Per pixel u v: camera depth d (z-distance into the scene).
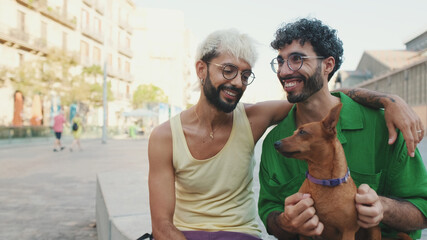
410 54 44.69
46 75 25.52
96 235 4.05
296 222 1.52
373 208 1.44
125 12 47.66
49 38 30.17
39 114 26.17
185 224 1.97
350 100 1.84
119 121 44.91
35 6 27.62
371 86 41.03
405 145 1.73
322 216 1.53
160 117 41.97
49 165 9.98
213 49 1.86
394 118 1.66
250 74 1.91
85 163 10.38
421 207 1.68
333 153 1.52
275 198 1.93
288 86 1.78
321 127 1.53
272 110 2.11
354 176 1.73
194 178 1.93
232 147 1.96
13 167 9.60
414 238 1.84
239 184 1.99
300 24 1.77
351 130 1.75
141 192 3.80
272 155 1.96
